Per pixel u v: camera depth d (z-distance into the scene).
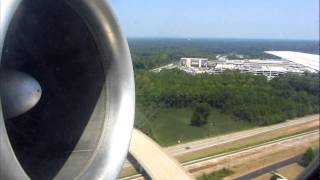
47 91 7.27
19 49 6.62
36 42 6.85
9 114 6.00
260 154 43.81
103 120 7.45
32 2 6.41
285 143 48.84
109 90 7.50
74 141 7.20
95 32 7.07
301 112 64.19
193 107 61.22
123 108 7.50
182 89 65.75
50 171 6.69
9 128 6.78
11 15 5.13
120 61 7.44
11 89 5.84
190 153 42.72
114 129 7.40
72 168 6.89
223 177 36.12
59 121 7.25
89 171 6.98
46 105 7.25
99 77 7.47
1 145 4.97
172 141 46.94
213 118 58.41
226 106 62.28
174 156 41.22
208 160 40.53
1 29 4.99
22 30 6.54
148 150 36.69
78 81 7.45
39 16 6.64
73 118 7.34
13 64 6.55
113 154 7.25
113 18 7.06
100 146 7.26
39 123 7.13
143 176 31.58
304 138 51.53
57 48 7.14
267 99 65.69
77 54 7.32
